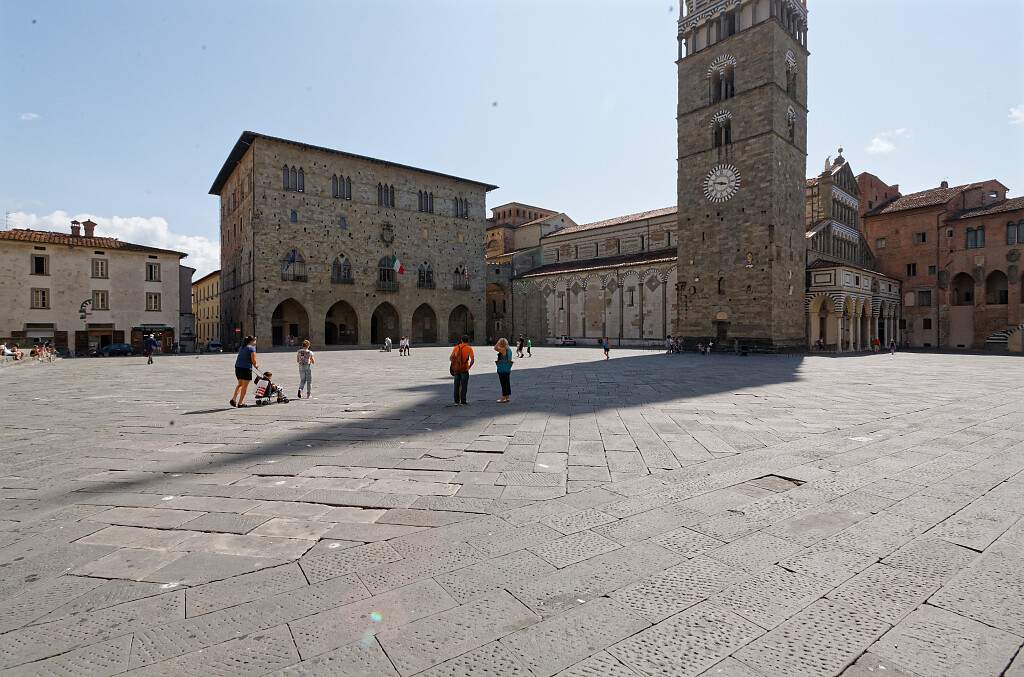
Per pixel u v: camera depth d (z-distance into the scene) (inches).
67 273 2039.9
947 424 444.5
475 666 128.1
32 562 186.5
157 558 189.3
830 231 2166.6
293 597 160.7
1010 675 122.6
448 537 206.8
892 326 2378.2
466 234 2876.5
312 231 2317.9
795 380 847.1
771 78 1792.6
